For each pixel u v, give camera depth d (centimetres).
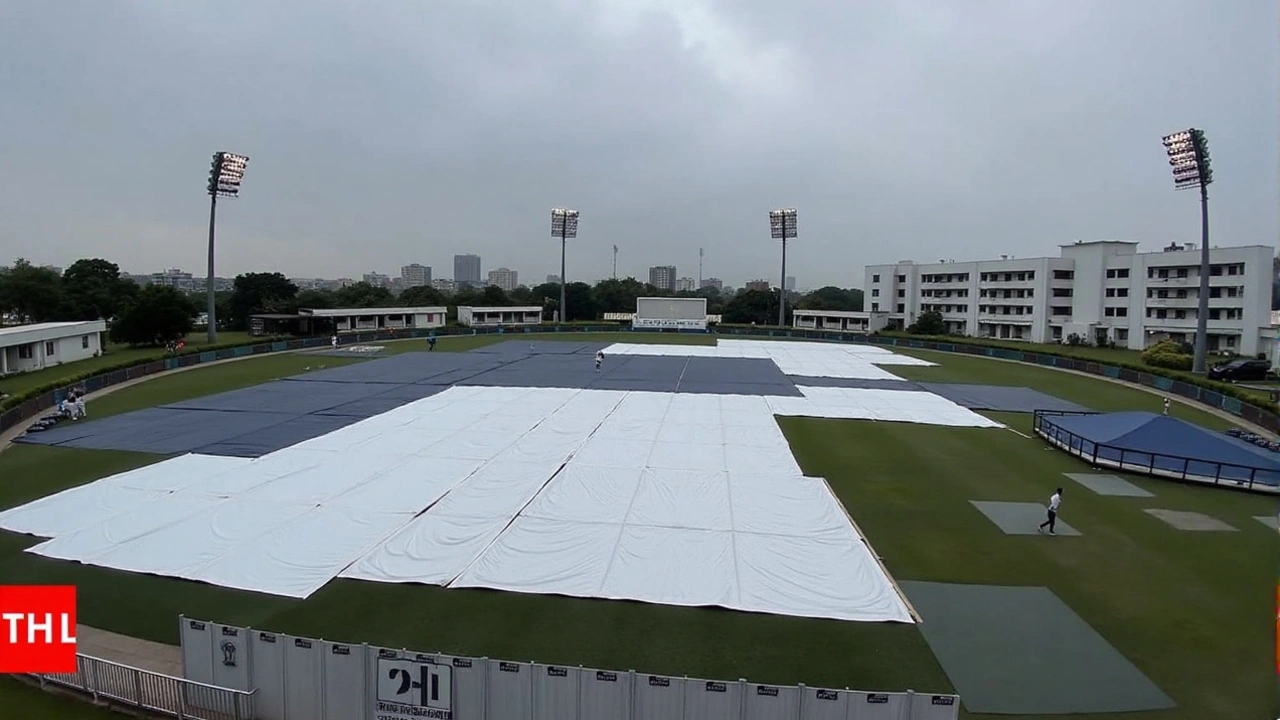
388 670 1211
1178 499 2570
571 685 1165
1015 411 4397
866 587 1781
